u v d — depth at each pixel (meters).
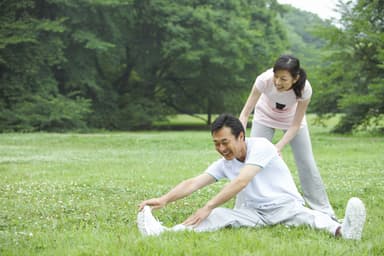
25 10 33.91
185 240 4.30
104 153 16.16
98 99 37.47
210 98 42.88
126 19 36.53
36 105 31.56
